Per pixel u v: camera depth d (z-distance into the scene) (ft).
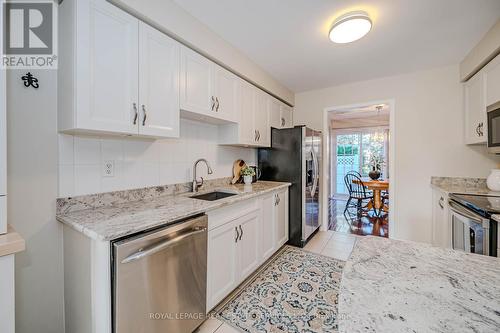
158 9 4.75
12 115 3.76
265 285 6.44
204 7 5.24
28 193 3.92
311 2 5.07
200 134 7.39
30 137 3.93
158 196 6.02
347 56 7.70
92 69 3.85
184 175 6.82
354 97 10.35
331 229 11.74
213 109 6.42
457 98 8.40
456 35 6.39
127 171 5.36
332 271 7.24
